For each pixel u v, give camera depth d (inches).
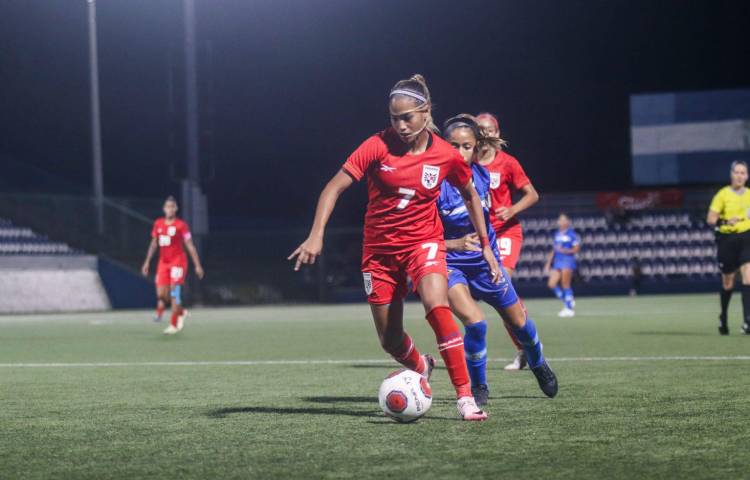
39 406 454.9
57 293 2106.3
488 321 1349.7
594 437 335.6
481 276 438.3
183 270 1133.7
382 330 409.1
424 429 359.6
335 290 2566.4
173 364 708.0
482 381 432.8
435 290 383.6
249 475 279.6
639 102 2581.2
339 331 1157.1
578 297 2549.2
